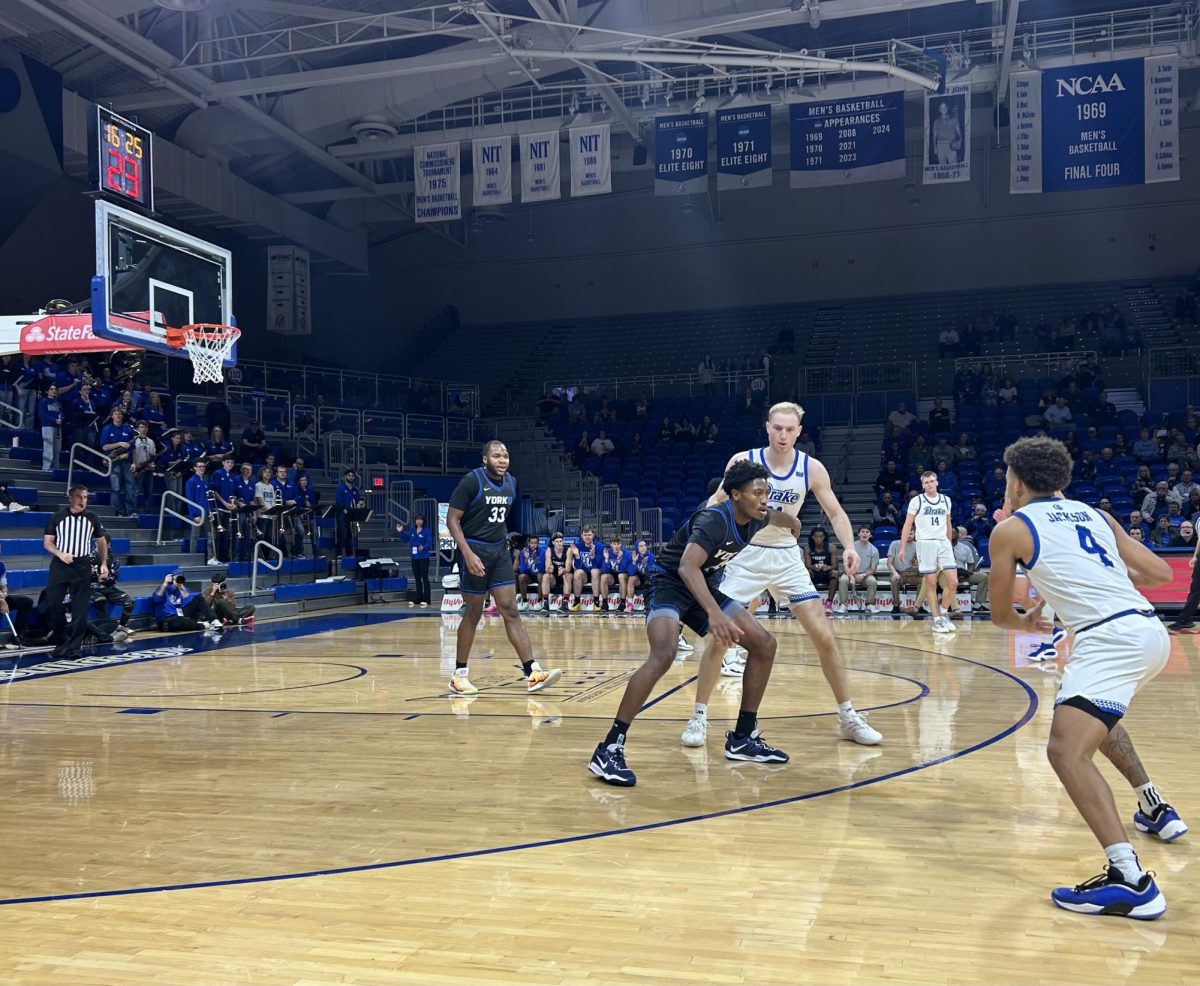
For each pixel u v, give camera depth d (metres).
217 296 10.84
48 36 16.19
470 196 25.78
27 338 9.76
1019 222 25.70
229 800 4.34
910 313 25.98
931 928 2.82
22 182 17.41
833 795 4.25
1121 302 24.53
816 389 23.47
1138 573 3.26
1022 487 3.30
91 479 15.29
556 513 18.64
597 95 20.05
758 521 4.43
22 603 10.71
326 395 23.19
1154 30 17.75
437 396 24.14
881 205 26.66
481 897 3.11
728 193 27.69
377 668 8.78
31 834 3.86
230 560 15.01
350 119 19.17
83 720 6.34
